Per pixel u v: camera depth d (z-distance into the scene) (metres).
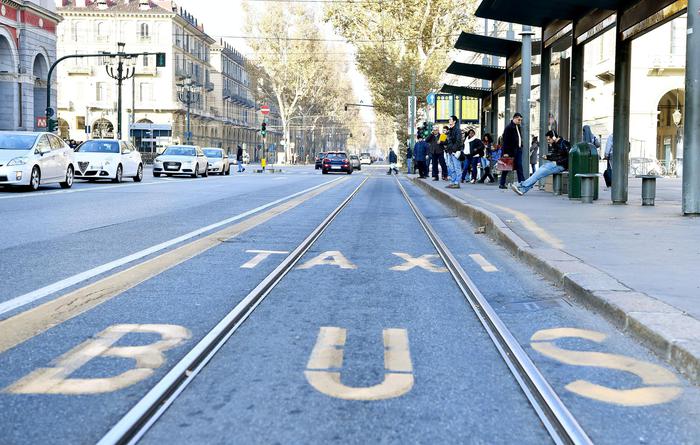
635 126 37.00
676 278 6.22
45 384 3.74
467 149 25.11
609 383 3.92
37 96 49.44
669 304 5.16
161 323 5.03
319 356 4.35
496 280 7.06
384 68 51.09
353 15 50.91
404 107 52.12
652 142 36.94
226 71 110.19
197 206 15.55
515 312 5.68
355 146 182.00
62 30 84.94
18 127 45.81
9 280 6.48
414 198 21.08
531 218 11.41
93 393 3.61
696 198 11.65
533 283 6.87
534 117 40.06
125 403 3.48
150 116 86.00
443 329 5.09
